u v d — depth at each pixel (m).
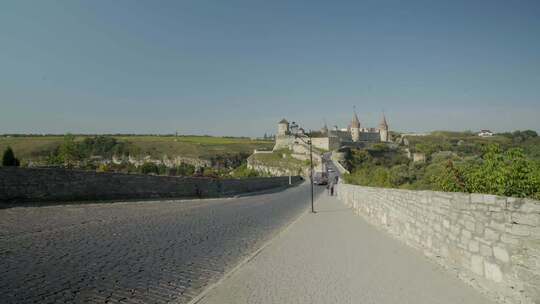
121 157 131.50
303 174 105.12
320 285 7.36
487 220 6.45
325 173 67.00
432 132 155.62
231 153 156.50
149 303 6.10
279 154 138.12
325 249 10.88
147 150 144.00
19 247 9.05
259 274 8.16
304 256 9.95
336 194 38.94
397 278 7.69
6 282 6.50
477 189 11.56
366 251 10.52
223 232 13.53
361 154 120.44
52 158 62.12
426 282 7.34
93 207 17.41
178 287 7.02
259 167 132.12
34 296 5.95
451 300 6.26
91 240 10.41
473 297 6.35
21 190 16.30
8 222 12.13
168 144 155.62
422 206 9.94
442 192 8.49
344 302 6.38
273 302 6.39
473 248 6.93
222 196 33.19
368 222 17.00
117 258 8.66
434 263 8.80
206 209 21.09
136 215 16.22
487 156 11.46
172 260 8.95
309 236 13.13
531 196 9.52
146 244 10.48
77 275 7.16
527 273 5.38
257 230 14.46
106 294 6.30
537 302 5.17
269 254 10.19
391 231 13.51
